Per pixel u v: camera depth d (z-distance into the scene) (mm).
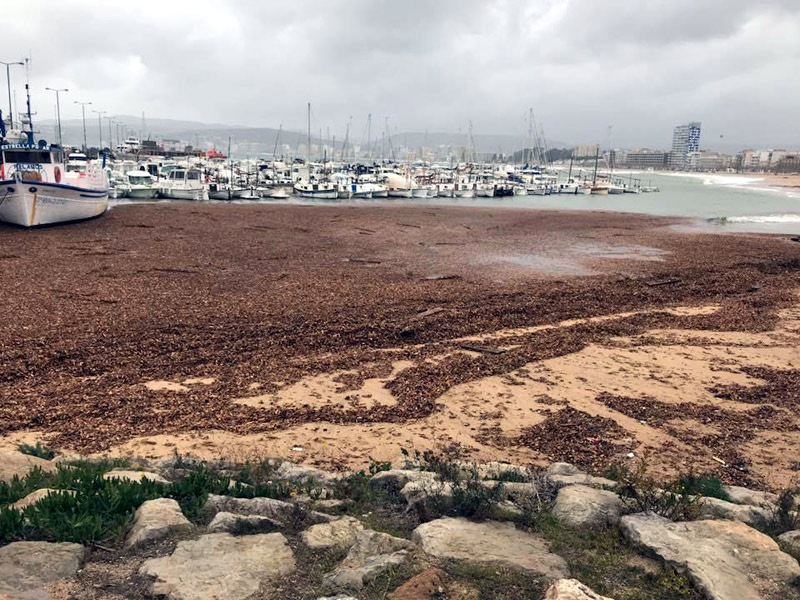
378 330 17219
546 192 95688
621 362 15414
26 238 33250
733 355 16250
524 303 21500
